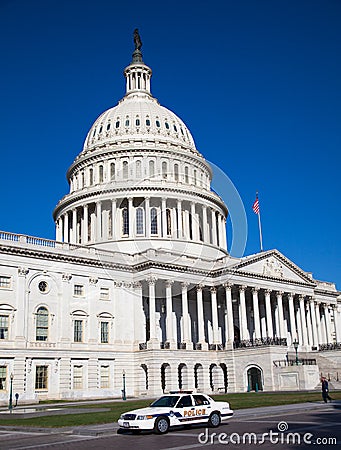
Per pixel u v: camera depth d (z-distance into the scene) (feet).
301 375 236.43
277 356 253.03
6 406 199.82
